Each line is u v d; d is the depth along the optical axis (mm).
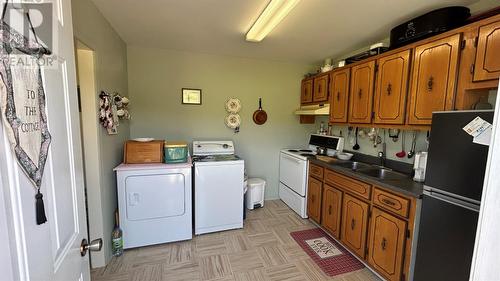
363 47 2760
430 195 1426
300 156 3059
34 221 532
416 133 2203
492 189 568
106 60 2066
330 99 2914
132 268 2014
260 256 2219
